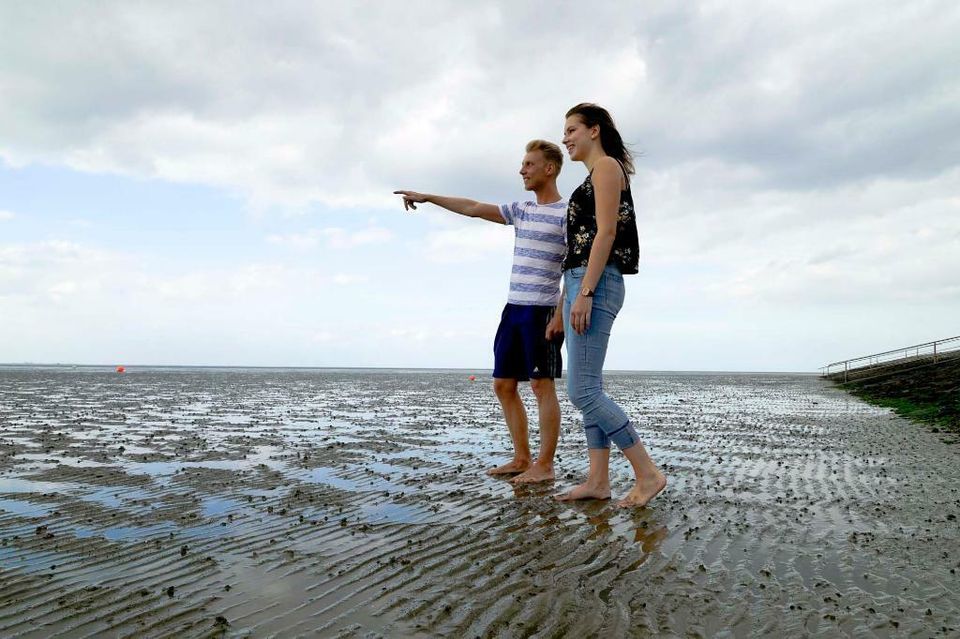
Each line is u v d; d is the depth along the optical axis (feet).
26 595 6.95
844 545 9.05
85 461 16.11
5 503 11.41
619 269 12.16
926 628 6.16
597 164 11.93
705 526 10.08
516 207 15.66
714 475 15.38
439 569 7.84
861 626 6.19
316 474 14.67
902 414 35.96
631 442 11.81
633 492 11.87
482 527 9.93
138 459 16.48
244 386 63.05
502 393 15.44
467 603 6.73
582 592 7.04
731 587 7.24
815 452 19.84
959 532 9.84
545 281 14.92
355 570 7.80
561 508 11.34
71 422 25.31
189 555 8.40
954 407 33.88
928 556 8.52
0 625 6.15
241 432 22.85
